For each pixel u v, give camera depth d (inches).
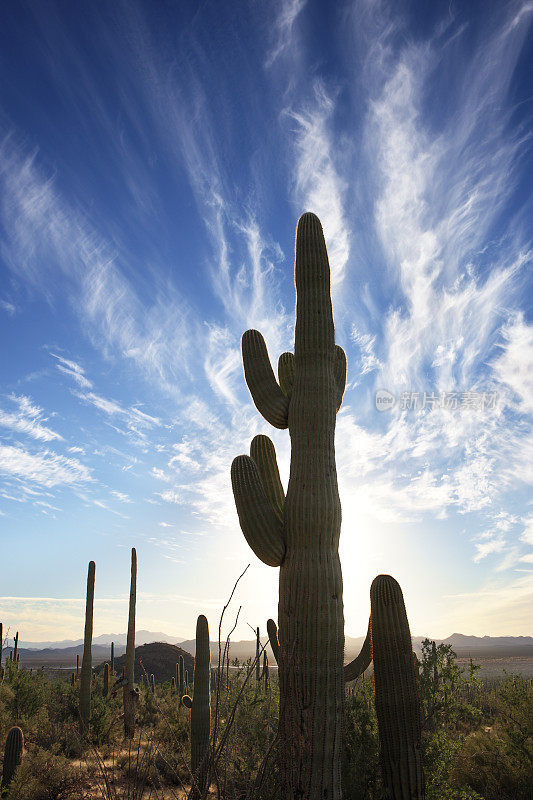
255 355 309.0
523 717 347.3
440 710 281.3
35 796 322.3
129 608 700.0
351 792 249.3
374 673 256.1
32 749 438.6
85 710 632.4
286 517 259.0
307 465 262.1
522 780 301.6
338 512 257.6
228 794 129.8
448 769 268.7
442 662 295.3
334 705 227.1
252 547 258.2
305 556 247.3
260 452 305.0
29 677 728.3
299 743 216.8
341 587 246.8
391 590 257.6
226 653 137.1
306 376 278.2
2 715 556.1
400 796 237.6
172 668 2038.6
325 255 299.6
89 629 681.0
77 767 349.4
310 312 287.6
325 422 270.8
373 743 273.7
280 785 209.8
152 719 636.7
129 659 659.4
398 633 251.3
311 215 309.0
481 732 358.3
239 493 262.5
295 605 239.8
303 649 231.9
